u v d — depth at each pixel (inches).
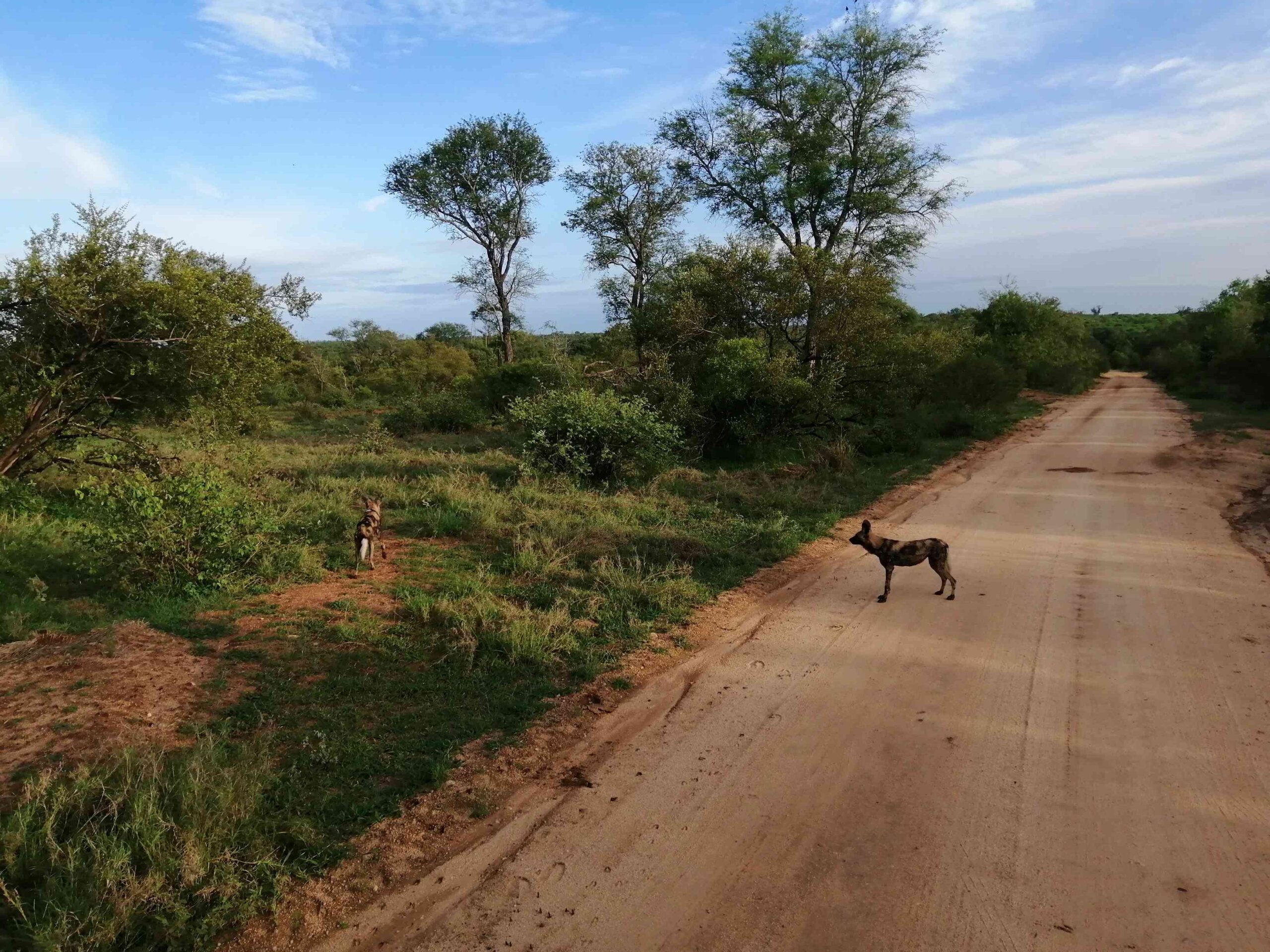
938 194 1123.3
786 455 783.1
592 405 626.2
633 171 1270.9
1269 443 808.9
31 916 144.8
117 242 444.8
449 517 469.7
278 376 552.7
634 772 211.3
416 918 157.3
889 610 336.5
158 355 455.8
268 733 215.3
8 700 221.3
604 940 150.6
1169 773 203.2
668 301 993.5
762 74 1091.9
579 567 390.3
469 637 282.5
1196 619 312.7
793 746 222.5
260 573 351.3
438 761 209.8
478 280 1482.5
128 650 260.2
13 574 333.7
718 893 163.0
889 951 145.9
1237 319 1616.6
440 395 1157.7
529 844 180.4
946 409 1015.0
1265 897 157.5
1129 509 526.9
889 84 1090.7
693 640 305.1
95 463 477.4
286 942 151.2
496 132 1392.7
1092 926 150.8
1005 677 264.4
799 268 845.2
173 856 161.2
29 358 422.3
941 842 177.3
